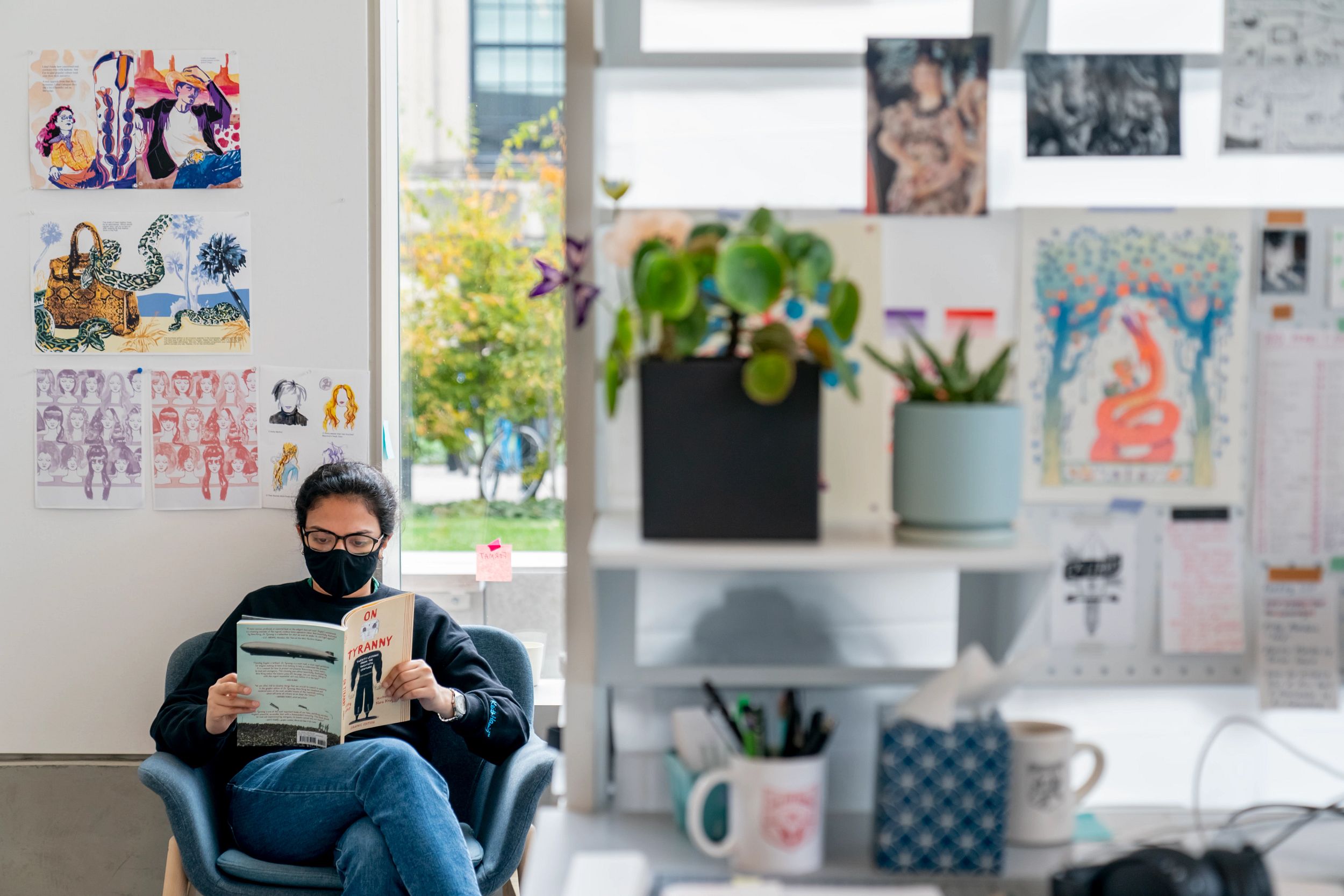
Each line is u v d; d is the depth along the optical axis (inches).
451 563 93.8
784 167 41.9
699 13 41.6
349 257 80.5
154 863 83.0
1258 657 42.4
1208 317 42.2
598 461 40.6
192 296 80.3
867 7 41.8
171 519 81.3
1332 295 42.3
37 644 81.9
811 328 36.5
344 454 81.2
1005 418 35.5
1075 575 42.6
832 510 40.0
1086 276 42.1
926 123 41.8
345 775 65.3
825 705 41.6
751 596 41.5
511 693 74.7
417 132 92.4
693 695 41.4
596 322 40.3
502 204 93.4
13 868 83.2
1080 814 40.0
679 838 37.6
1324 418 42.3
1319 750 42.3
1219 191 42.2
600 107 41.3
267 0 79.1
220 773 70.2
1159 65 42.0
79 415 80.7
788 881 33.5
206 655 72.2
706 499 35.5
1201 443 42.3
